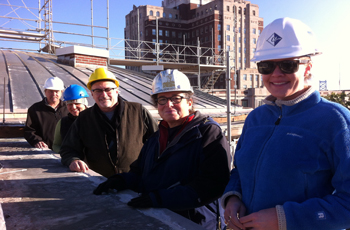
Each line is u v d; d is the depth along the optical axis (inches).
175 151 81.0
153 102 89.8
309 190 50.5
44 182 100.9
